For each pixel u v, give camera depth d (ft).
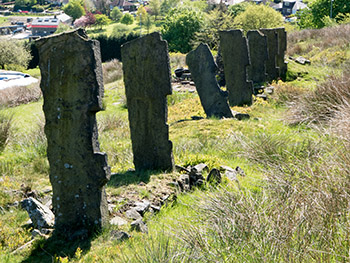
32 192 21.36
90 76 16.34
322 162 18.43
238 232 13.74
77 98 16.53
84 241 16.30
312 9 179.32
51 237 16.71
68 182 17.08
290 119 34.40
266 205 15.93
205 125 35.58
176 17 151.33
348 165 16.49
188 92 59.11
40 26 435.12
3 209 19.49
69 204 17.13
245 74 45.14
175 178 23.03
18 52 154.71
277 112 41.16
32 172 25.52
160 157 24.73
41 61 16.93
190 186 23.24
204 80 39.96
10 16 568.82
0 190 21.25
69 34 16.38
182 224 16.93
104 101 56.85
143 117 24.88
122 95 62.18
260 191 19.04
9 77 106.73
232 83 46.03
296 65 67.05
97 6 524.93
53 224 17.69
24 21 540.52
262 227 13.56
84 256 15.10
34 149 30.83
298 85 56.95
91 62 16.28
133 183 22.00
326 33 94.68
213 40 111.24
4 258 15.06
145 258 13.60
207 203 17.52
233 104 46.32
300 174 18.08
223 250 13.21
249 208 15.11
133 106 25.11
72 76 16.47
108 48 175.94
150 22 366.02
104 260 14.62
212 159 26.11
